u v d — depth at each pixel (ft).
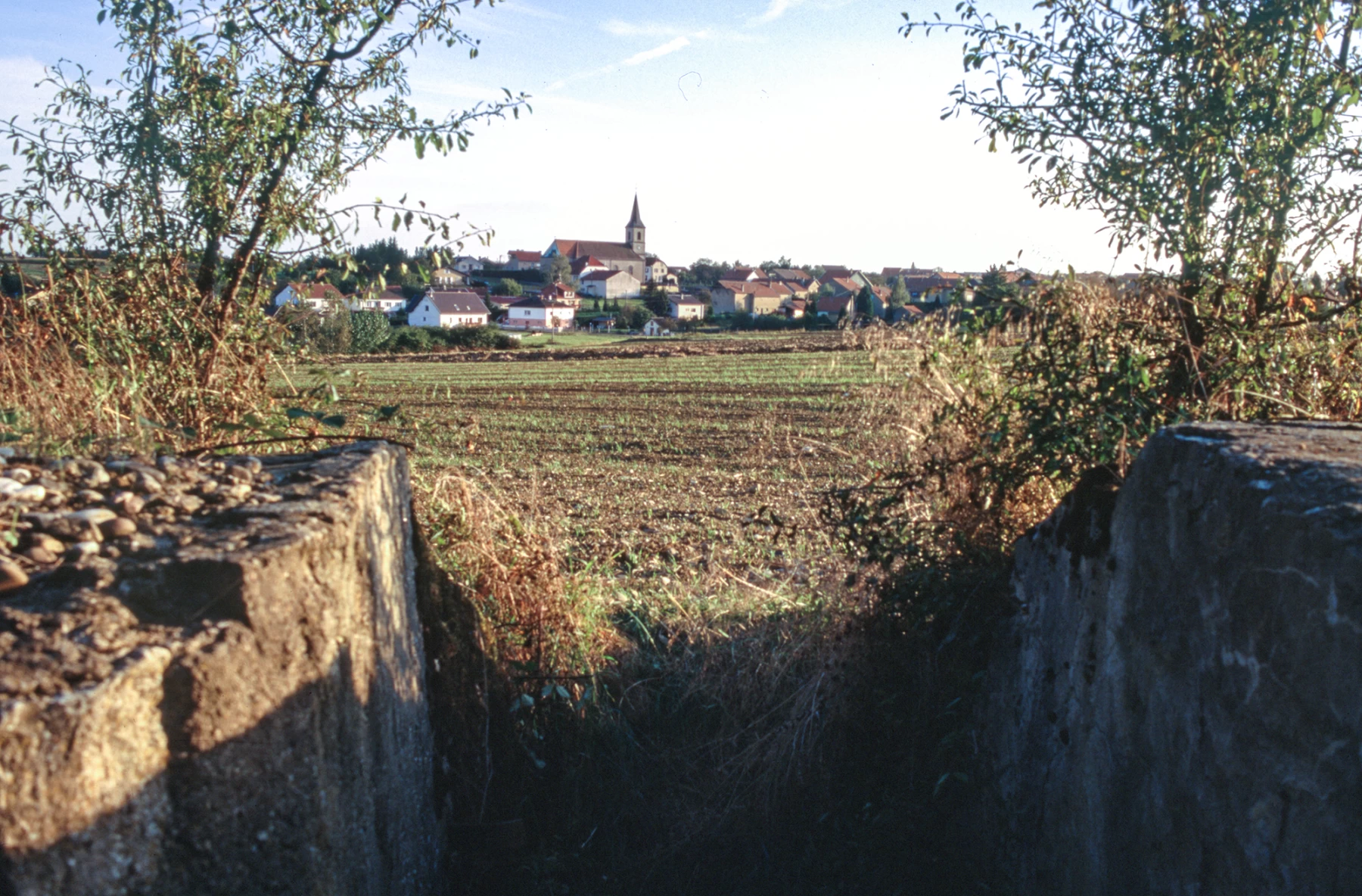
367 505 8.86
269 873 6.51
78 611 5.96
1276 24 12.28
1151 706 8.27
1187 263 13.15
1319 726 5.78
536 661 14.38
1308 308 12.48
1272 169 12.66
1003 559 13.58
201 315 15.69
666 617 18.29
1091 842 9.32
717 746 15.19
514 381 106.32
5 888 4.61
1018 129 14.29
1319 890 5.72
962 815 12.94
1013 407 14.15
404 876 9.40
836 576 16.43
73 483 8.30
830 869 13.29
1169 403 13.01
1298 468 6.70
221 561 6.35
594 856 13.80
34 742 4.78
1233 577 6.97
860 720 14.38
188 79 15.51
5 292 14.75
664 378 104.47
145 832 5.55
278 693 6.63
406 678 9.92
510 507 23.34
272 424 13.94
